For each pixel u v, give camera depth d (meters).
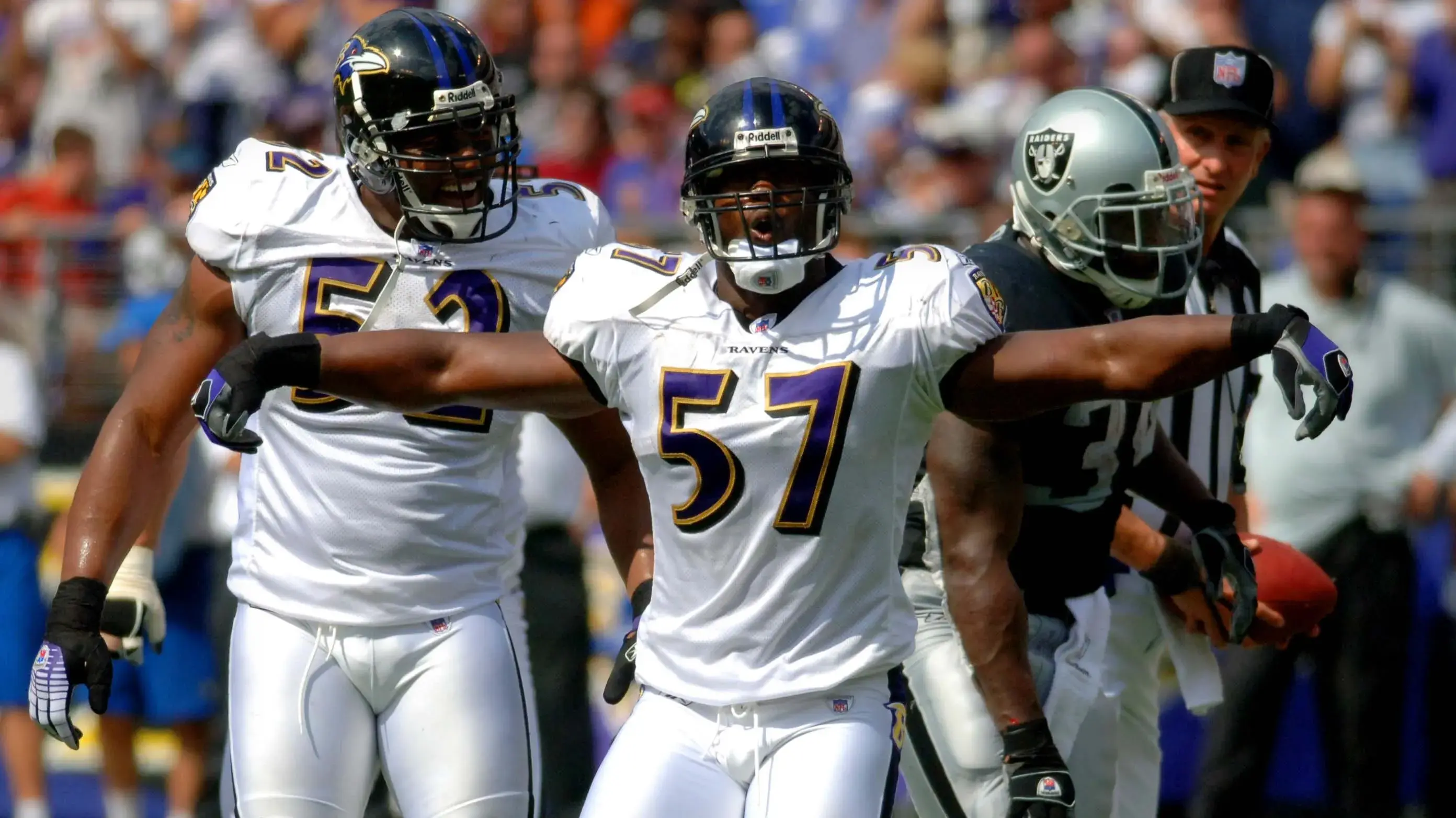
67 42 38.88
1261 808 23.06
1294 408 10.27
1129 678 15.77
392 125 12.70
